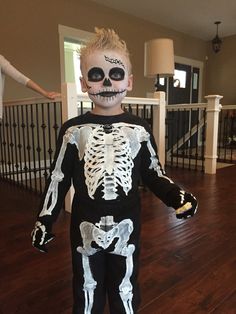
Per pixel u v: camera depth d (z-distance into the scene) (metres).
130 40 5.48
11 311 1.15
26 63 4.15
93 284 0.82
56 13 4.39
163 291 1.27
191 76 6.91
